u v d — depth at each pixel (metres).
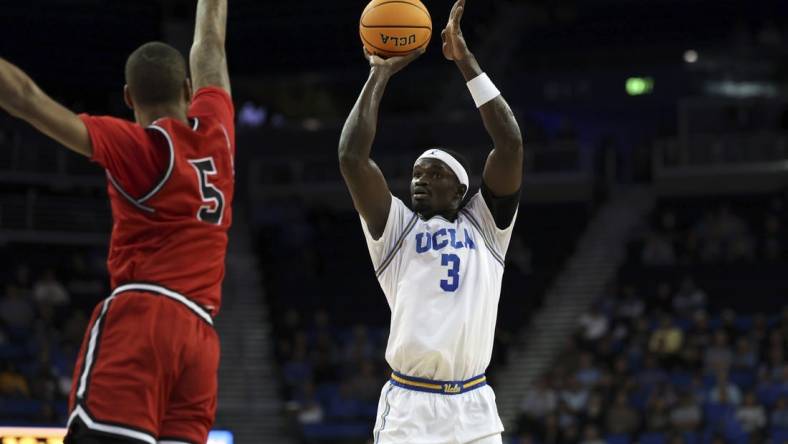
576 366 21.19
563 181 29.66
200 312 4.11
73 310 24.75
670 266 25.03
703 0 32.19
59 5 28.95
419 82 34.47
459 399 5.31
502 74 33.06
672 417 18.80
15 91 3.63
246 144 33.47
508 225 5.56
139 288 4.03
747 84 32.59
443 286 5.32
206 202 4.17
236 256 28.73
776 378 19.52
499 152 5.38
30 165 28.28
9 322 23.55
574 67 34.50
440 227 5.43
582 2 32.34
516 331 24.73
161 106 4.22
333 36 31.48
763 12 32.16
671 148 29.50
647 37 33.09
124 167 3.98
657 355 20.84
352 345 23.19
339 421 21.12
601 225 28.66
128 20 29.62
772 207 27.25
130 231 4.08
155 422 3.95
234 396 24.05
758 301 23.41
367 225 5.44
